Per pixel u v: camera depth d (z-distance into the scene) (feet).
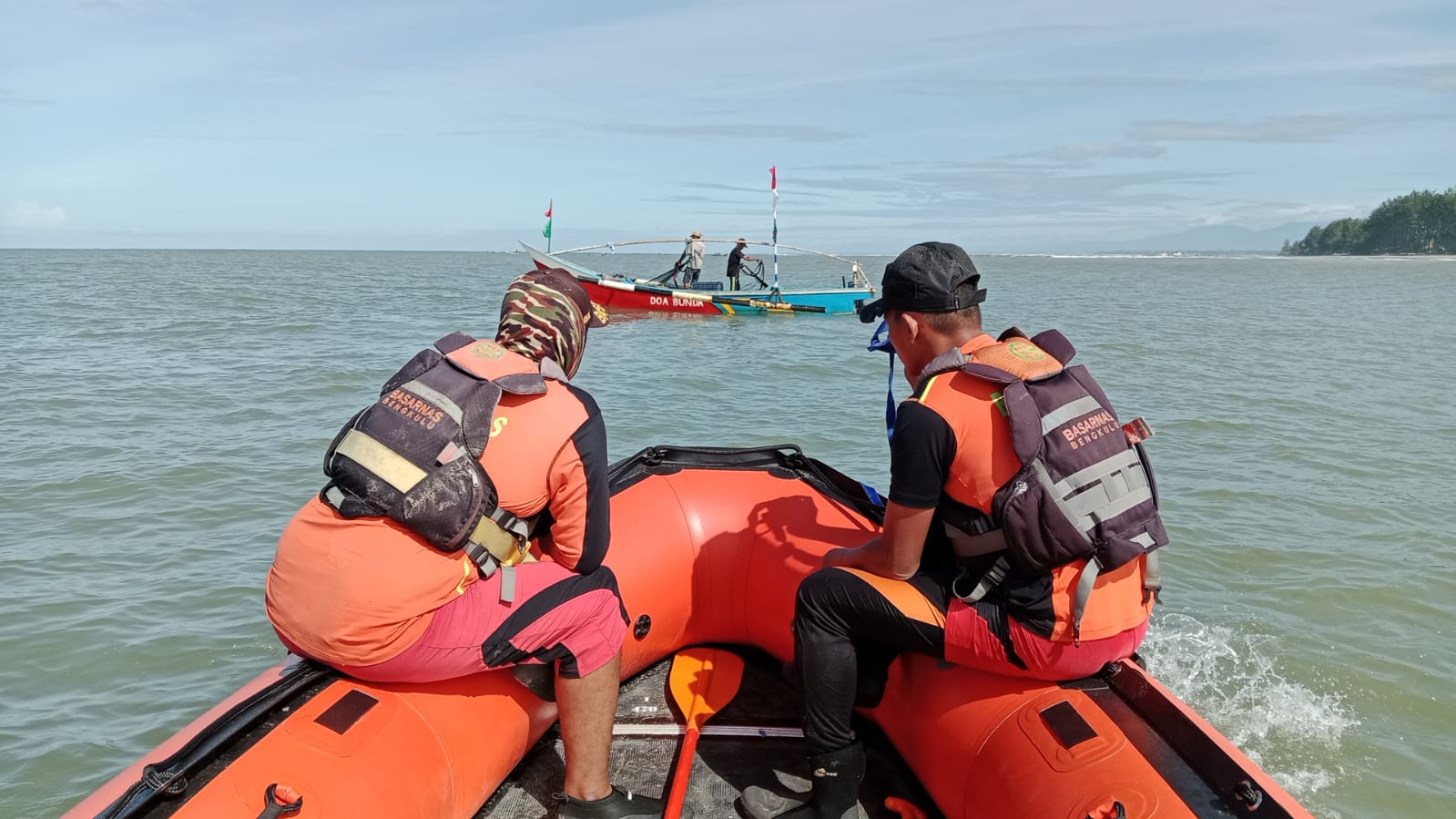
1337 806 12.36
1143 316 86.28
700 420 33.50
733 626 10.55
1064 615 6.72
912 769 8.24
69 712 13.79
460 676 7.09
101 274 162.81
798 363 47.47
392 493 6.50
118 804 5.69
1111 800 6.27
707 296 69.82
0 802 11.91
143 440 28.96
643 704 9.75
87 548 19.77
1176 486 25.67
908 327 7.36
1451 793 12.64
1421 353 57.16
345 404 35.45
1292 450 30.04
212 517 21.81
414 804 6.68
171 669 14.98
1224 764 6.17
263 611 16.96
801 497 10.47
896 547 7.02
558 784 8.41
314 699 6.87
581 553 7.30
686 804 8.27
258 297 96.32
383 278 160.56
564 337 7.54
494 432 6.85
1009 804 6.86
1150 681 7.06
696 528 10.38
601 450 7.24
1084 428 6.72
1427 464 28.35
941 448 6.75
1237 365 50.34
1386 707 14.62
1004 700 7.35
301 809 6.07
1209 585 18.88
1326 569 19.65
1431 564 19.97
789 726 9.43
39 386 38.27
